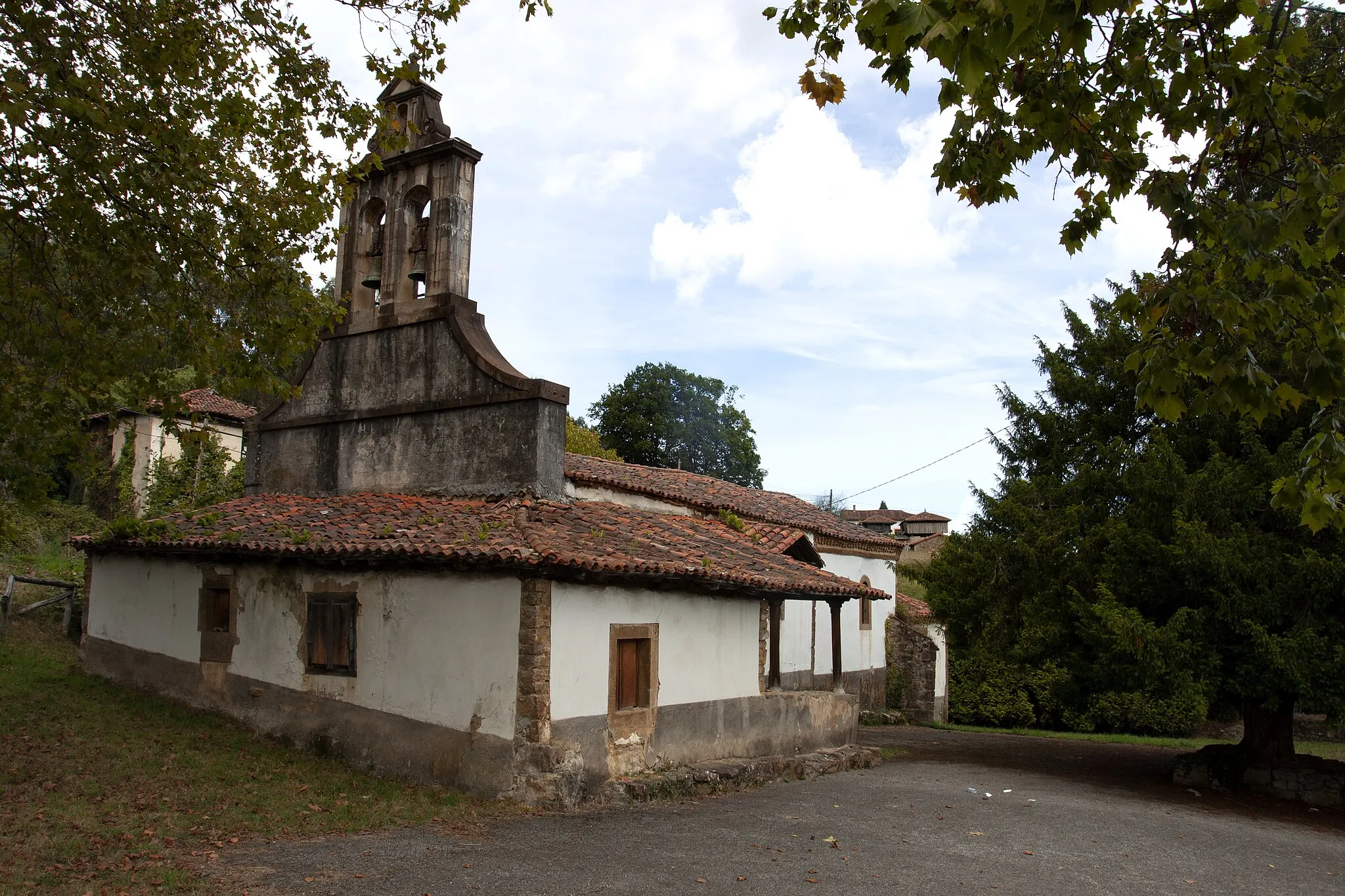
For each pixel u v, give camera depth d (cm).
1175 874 832
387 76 968
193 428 1002
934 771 1422
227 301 948
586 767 973
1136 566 1358
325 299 981
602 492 1598
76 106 700
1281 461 1285
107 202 821
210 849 722
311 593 1133
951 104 580
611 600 1040
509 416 1221
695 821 913
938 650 2516
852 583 1431
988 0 367
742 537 1524
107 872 651
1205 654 1249
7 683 1279
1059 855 872
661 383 4412
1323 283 628
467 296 1324
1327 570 1195
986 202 631
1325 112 530
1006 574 1670
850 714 1497
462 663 978
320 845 751
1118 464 1562
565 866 728
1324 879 861
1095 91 595
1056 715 2459
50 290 891
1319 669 1178
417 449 1312
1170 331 585
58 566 1995
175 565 1320
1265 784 1353
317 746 1088
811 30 674
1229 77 537
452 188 1324
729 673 1240
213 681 1231
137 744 1034
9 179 791
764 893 693
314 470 1434
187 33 866
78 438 892
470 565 955
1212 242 561
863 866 784
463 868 707
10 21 755
